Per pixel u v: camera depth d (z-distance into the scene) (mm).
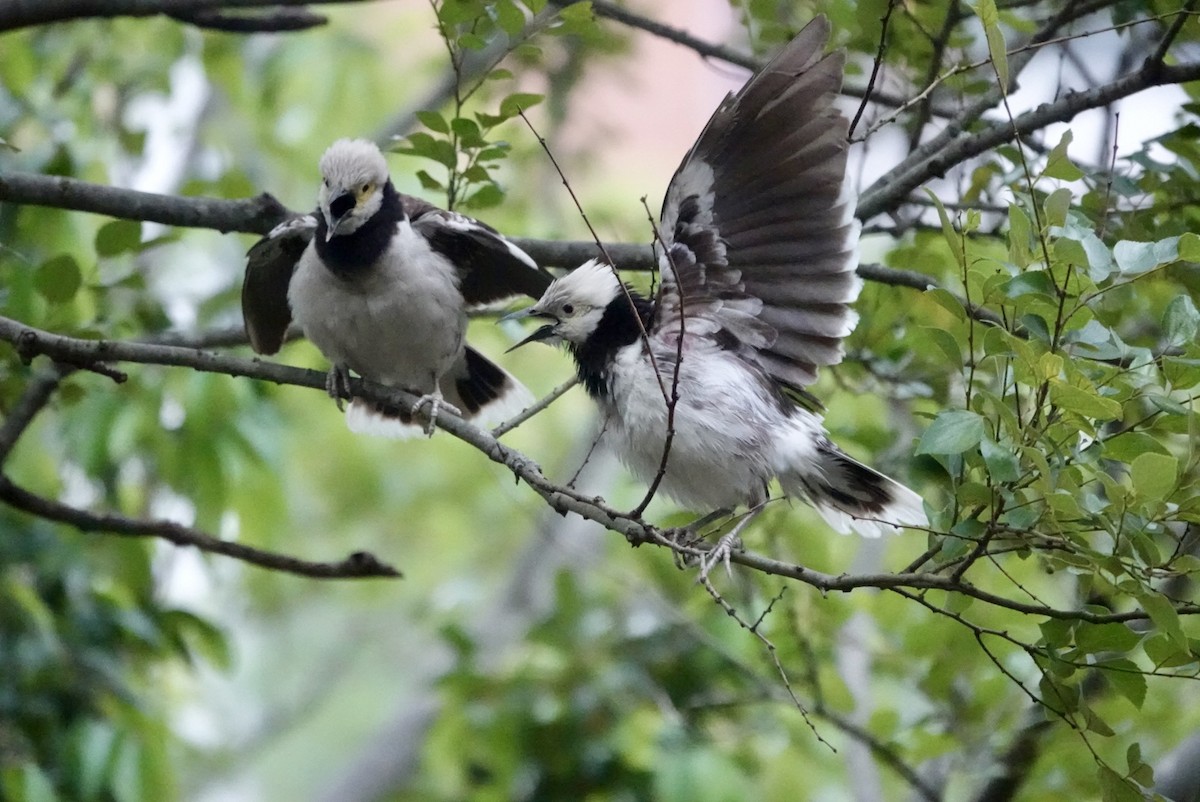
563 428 20312
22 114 14023
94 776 11633
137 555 12844
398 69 20000
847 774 13227
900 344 11438
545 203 18688
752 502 9414
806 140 8758
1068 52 11906
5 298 11703
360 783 19797
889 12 8812
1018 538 7336
